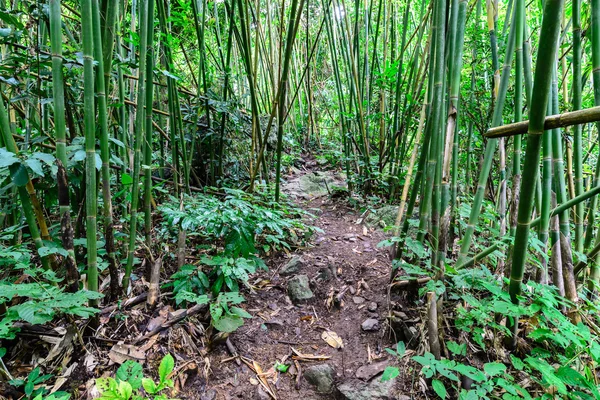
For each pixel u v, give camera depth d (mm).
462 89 2408
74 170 1639
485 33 2186
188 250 2041
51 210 2031
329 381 1366
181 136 2289
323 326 1677
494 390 1213
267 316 1715
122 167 1730
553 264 1465
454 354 1370
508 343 1367
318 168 4688
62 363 1288
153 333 1446
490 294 1575
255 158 3361
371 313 1683
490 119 2234
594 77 1354
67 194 1242
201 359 1433
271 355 1511
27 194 1282
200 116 3088
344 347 1536
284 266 2076
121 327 1448
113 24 1424
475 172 2896
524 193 1081
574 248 1685
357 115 3238
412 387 1268
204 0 2547
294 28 2119
